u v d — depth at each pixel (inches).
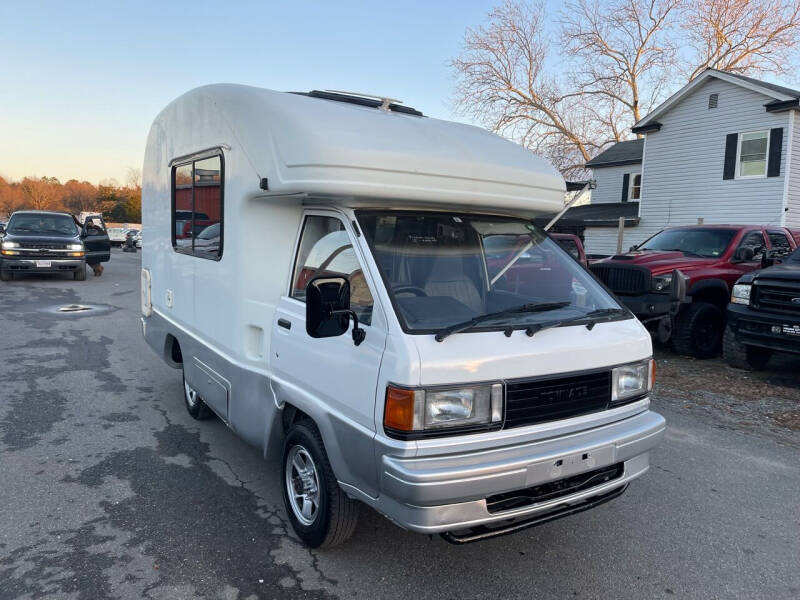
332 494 129.3
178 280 204.7
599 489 126.6
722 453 204.1
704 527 154.5
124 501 159.8
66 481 170.6
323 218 141.8
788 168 690.2
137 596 120.4
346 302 118.0
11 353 320.2
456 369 109.4
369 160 121.6
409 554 138.3
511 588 127.0
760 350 311.3
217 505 158.9
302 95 155.5
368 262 123.0
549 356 120.1
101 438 203.9
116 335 377.1
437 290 130.3
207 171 173.9
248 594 122.2
